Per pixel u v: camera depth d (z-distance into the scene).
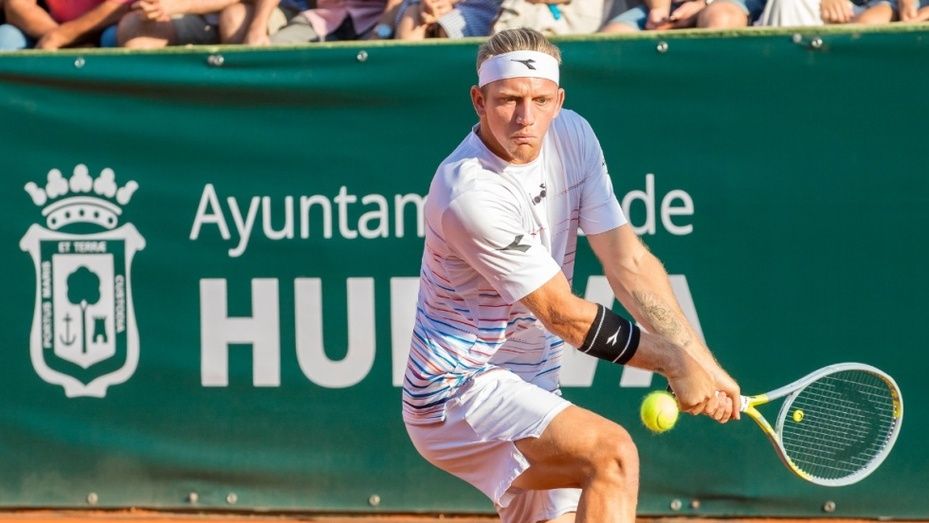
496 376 11.84
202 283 17.75
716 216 16.83
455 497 17.50
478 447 11.68
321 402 17.61
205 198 17.70
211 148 17.67
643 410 11.42
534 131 10.92
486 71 10.94
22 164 17.98
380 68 17.33
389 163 17.38
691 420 17.03
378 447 17.56
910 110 16.48
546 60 10.87
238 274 17.69
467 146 11.50
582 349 11.24
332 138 17.47
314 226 17.53
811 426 16.64
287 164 17.55
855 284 16.66
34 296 18.08
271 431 17.72
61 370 18.06
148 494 17.98
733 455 16.97
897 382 16.59
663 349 11.20
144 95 17.75
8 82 17.91
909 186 16.53
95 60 17.77
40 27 20.06
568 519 12.74
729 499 16.98
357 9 20.16
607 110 16.92
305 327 17.59
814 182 16.67
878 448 16.19
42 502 18.17
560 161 11.87
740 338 16.84
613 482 10.92
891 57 16.47
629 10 19.09
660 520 17.19
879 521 16.83
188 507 17.94
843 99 16.58
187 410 17.86
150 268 17.83
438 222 11.30
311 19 19.83
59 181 17.94
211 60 17.58
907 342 16.59
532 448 11.28
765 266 16.78
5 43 19.94
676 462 17.06
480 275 11.54
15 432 18.16
